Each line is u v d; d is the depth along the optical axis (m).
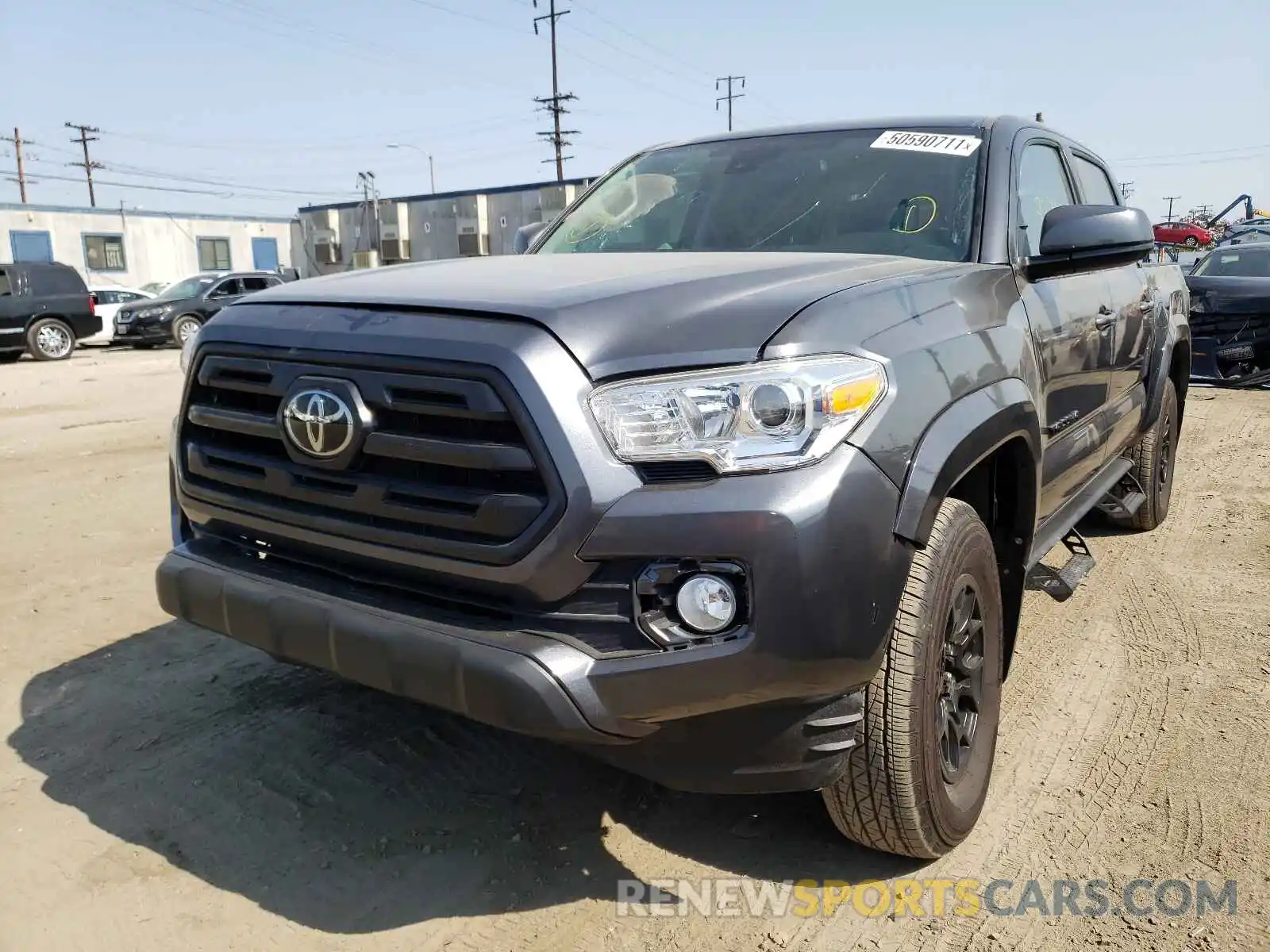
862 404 2.12
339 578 2.40
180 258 43.09
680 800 2.87
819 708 2.14
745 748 2.14
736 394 2.03
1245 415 9.33
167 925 2.33
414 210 44.97
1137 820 2.76
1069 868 2.56
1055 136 4.12
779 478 2.01
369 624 2.19
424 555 2.18
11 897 2.41
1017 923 2.36
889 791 2.33
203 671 3.69
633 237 3.68
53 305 17.77
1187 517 5.90
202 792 2.88
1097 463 4.18
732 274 2.43
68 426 9.23
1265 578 4.75
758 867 2.57
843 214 3.35
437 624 2.14
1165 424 5.39
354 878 2.51
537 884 2.50
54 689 3.54
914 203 3.30
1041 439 2.98
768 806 2.84
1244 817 2.76
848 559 2.03
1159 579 4.77
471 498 2.10
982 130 3.53
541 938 2.31
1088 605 4.44
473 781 2.96
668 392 2.04
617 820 2.77
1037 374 2.98
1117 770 3.03
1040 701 3.50
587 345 2.08
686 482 2.03
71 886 2.46
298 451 2.32
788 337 2.09
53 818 2.74
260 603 2.37
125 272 41.09
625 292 2.23
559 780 2.97
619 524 2.00
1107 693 3.55
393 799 2.86
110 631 4.05
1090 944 2.28
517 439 2.06
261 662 3.78
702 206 3.64
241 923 2.34
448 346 2.11
